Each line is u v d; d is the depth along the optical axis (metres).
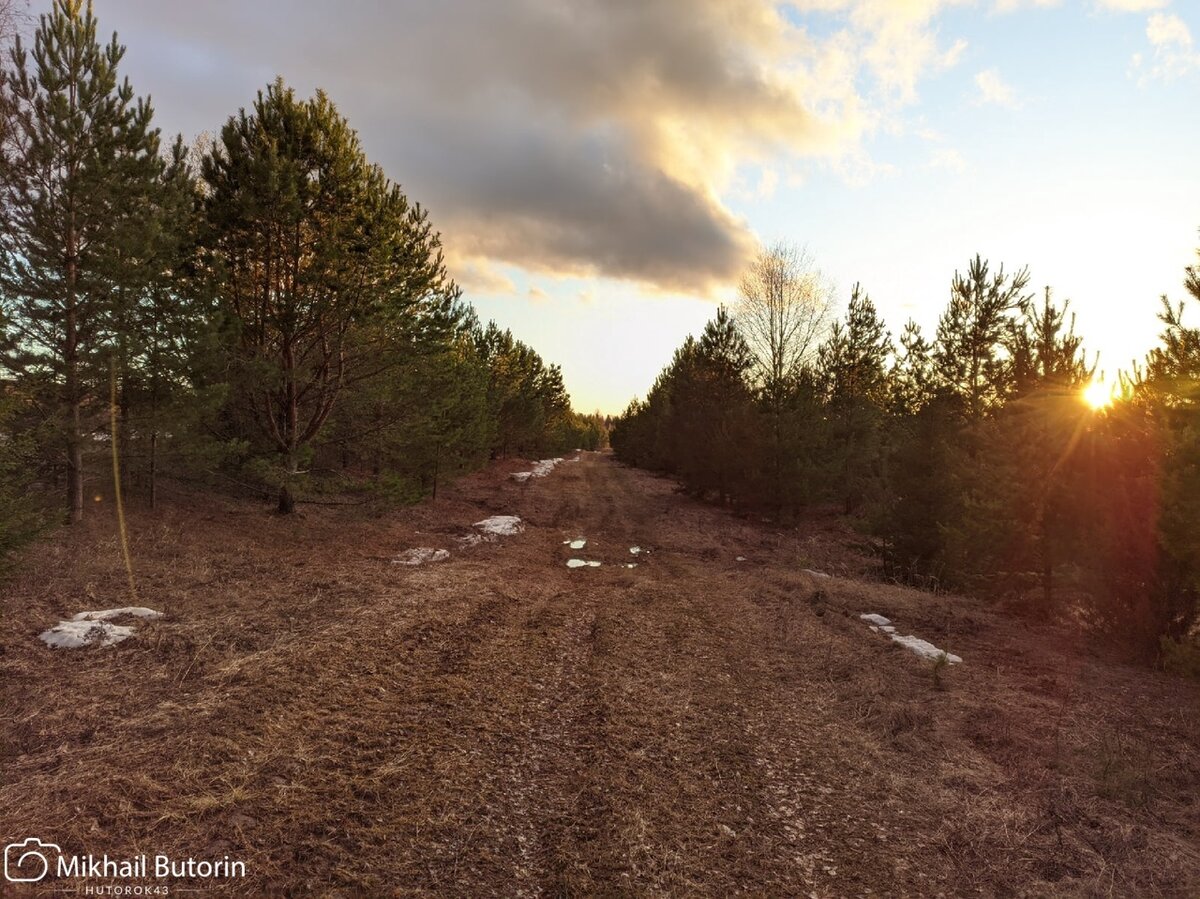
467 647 7.21
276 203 12.34
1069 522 9.45
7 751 4.28
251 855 3.42
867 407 23.20
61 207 10.08
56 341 10.41
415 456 19.56
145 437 11.61
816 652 7.67
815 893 3.41
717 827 4.00
